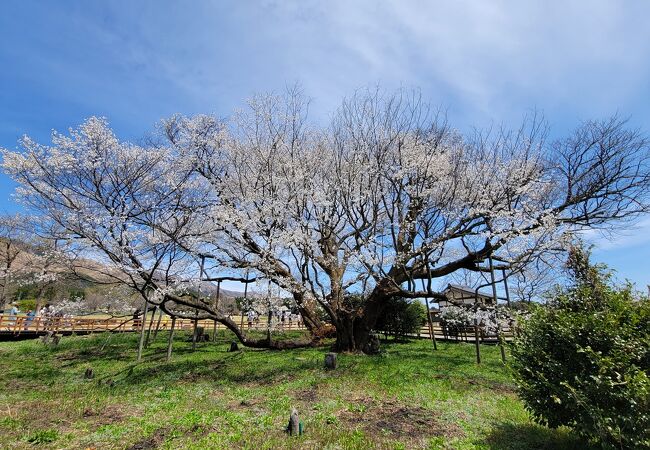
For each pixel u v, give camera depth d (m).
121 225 12.22
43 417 7.78
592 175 14.35
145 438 6.39
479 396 8.86
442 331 22.72
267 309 16.52
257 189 14.80
